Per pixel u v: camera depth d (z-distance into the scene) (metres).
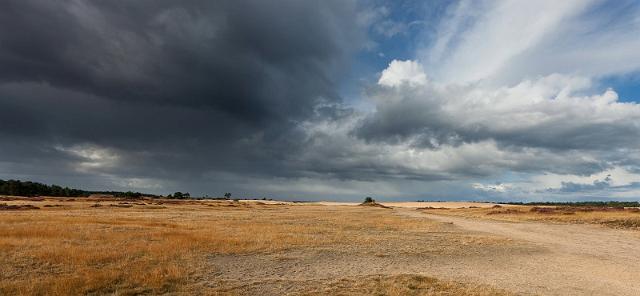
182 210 69.75
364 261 19.59
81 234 24.98
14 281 13.49
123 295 12.45
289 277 15.65
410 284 14.48
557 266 19.59
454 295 13.23
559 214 55.56
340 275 16.20
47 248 19.20
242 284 14.26
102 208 69.00
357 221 48.25
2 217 38.53
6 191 141.50
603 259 22.11
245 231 30.84
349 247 23.84
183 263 17.48
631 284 15.84
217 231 30.06
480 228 41.94
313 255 20.75
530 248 25.73
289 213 68.12
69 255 17.52
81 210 60.41
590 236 34.56
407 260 20.27
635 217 44.38
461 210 87.94
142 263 16.83
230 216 52.78
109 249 19.58
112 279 13.95
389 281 14.85
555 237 33.56
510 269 18.58
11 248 18.98
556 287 14.96
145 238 24.38
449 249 24.14
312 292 13.34
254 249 21.70
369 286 14.14
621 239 32.53
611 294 14.16
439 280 15.27
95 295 12.42
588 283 15.82
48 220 35.66
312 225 40.09
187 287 13.61
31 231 25.22
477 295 13.20
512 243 27.75
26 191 146.38
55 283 13.23
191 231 29.30
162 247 20.58
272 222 42.84
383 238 29.03
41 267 15.55
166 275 14.89
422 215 74.44
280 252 21.38
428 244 26.20
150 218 44.16
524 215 58.91
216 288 13.62
